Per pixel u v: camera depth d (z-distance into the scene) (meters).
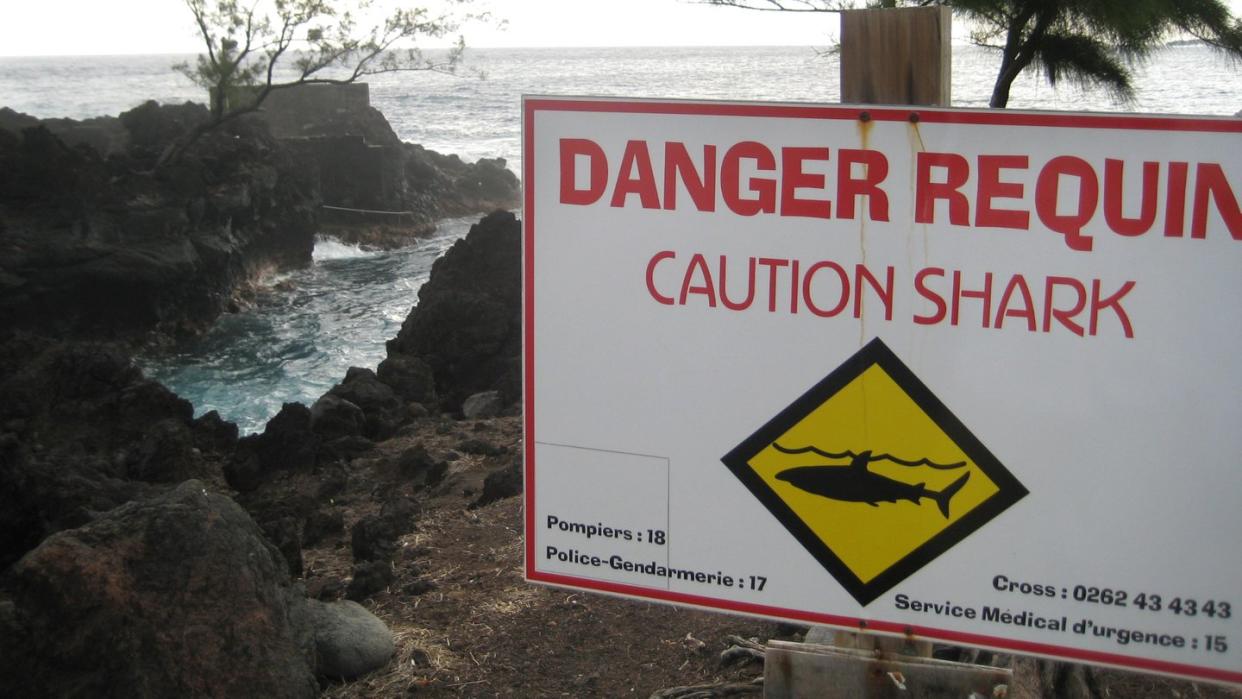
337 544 8.88
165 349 31.33
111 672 4.06
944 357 2.70
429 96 184.38
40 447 14.12
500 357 19.09
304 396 26.55
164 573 4.29
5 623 4.08
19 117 46.22
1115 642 2.66
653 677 4.86
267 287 38.56
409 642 5.37
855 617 2.85
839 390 2.78
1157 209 2.53
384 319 34.56
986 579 2.74
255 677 4.24
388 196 51.16
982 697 2.83
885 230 2.70
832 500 2.82
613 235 2.88
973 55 10.52
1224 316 2.52
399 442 14.16
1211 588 2.59
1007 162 2.60
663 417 2.92
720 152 2.77
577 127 2.86
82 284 30.17
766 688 3.01
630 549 2.99
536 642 5.28
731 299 2.82
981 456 2.71
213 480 13.24
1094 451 2.63
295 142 48.97
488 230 20.52
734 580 2.92
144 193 32.97
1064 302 2.61
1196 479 2.57
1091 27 8.70
